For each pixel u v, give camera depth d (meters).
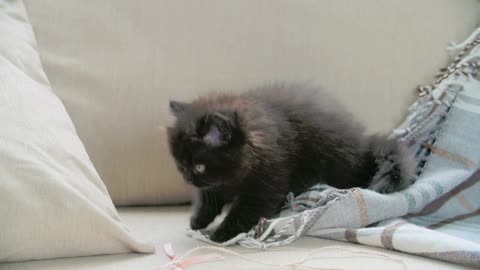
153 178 1.89
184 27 1.99
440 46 2.11
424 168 1.85
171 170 1.90
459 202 1.75
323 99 1.91
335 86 2.04
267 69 2.02
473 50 1.98
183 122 1.65
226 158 1.60
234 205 1.69
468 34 2.12
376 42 2.08
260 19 2.03
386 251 1.40
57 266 1.28
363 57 2.07
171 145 1.67
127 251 1.36
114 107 1.88
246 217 1.62
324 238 1.51
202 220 1.68
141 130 1.88
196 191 1.78
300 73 2.03
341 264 1.29
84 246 1.30
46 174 1.28
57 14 1.94
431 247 1.33
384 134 1.96
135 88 1.91
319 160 1.80
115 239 1.33
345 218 1.51
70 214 1.27
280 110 1.81
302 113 1.83
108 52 1.93
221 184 1.65
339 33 2.06
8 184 1.24
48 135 1.41
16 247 1.24
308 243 1.48
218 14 2.02
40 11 1.93
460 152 1.82
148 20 1.98
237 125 1.58
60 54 1.90
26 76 1.62
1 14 1.84
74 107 1.86
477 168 1.81
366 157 1.86
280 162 1.69
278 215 1.69
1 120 1.36
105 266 1.28
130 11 1.97
